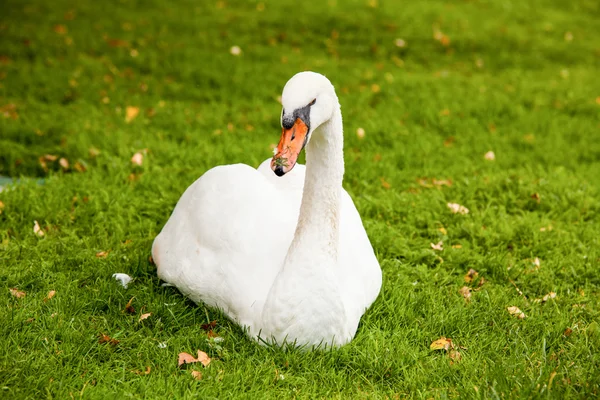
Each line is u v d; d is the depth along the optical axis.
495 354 5.14
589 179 8.82
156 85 11.73
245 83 11.94
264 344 4.95
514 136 10.38
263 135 9.90
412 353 5.06
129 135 9.42
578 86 12.94
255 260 5.16
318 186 4.72
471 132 10.40
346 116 10.82
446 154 9.59
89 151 8.80
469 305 5.86
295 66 13.09
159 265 5.75
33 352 4.82
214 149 9.06
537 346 5.24
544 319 5.71
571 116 11.63
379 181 8.47
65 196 7.45
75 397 4.42
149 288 5.76
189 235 5.56
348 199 6.11
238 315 5.14
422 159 9.33
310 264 4.72
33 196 7.36
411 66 13.86
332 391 4.71
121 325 5.24
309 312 4.75
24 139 9.21
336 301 4.82
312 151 4.71
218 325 5.30
